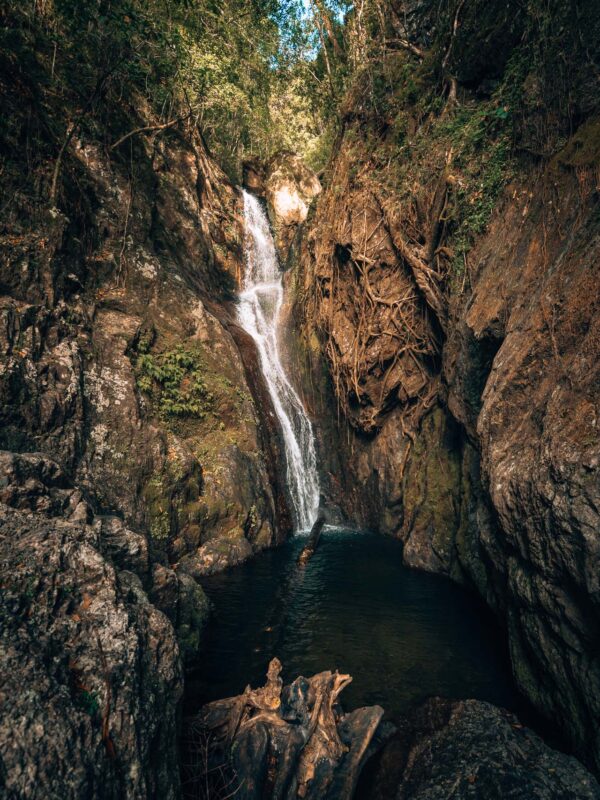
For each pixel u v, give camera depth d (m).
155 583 5.23
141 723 2.59
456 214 8.23
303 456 13.70
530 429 4.50
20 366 6.58
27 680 2.19
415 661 5.47
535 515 3.87
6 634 2.36
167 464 8.83
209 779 3.40
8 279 7.42
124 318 9.88
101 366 8.58
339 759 3.75
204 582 8.15
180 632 5.49
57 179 8.78
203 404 10.70
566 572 3.48
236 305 16.41
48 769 1.96
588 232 4.56
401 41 11.39
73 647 2.64
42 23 10.29
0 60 8.62
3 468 3.86
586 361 3.88
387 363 11.08
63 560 3.02
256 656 5.58
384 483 11.45
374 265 11.04
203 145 19.00
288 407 13.97
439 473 9.14
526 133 6.65
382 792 3.59
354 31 13.21
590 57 5.46
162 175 14.64
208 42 13.09
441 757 3.84
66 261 8.95
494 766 3.61
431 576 8.45
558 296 4.58
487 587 6.48
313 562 9.36
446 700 4.67
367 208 11.21
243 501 10.06
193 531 9.03
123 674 2.67
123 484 7.94
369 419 11.64
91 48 10.98
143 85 14.26
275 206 20.48
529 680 4.46
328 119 17.78
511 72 7.52
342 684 4.52
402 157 10.42
